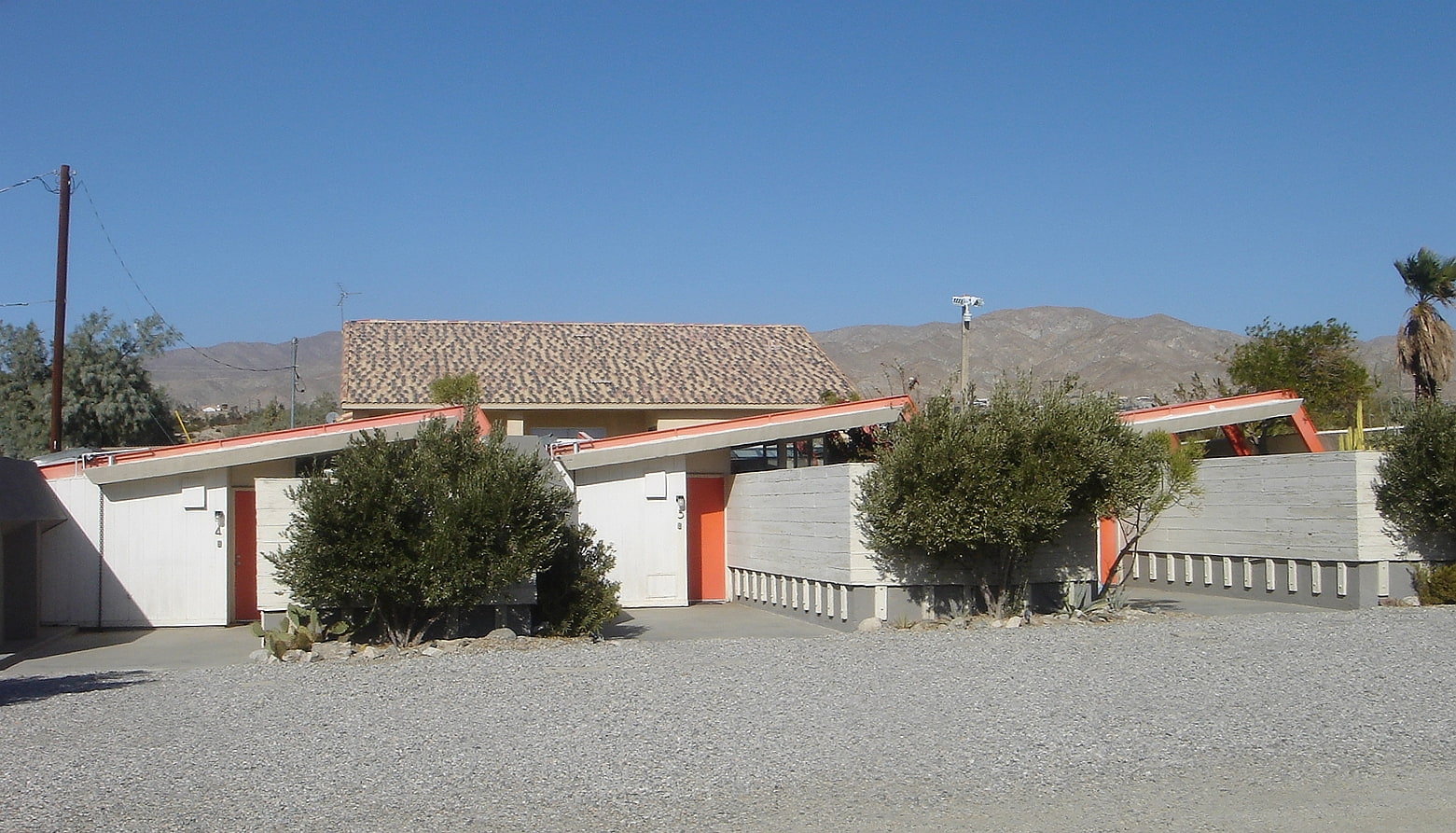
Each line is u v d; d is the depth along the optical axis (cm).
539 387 3812
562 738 991
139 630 2047
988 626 1773
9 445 4478
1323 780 838
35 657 1748
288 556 1628
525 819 763
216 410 6594
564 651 1530
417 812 783
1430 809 766
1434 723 1016
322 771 891
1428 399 2138
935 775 855
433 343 4181
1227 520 2355
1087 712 1070
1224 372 9244
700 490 2441
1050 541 1856
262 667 1465
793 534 2092
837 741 966
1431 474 1998
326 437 2097
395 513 1616
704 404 3844
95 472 2034
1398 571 2072
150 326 4850
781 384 4072
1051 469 1736
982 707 1095
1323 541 2128
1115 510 1841
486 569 1625
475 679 1299
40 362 4691
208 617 2070
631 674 1309
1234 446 2917
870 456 2094
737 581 2389
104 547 2052
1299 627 1645
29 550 1958
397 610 1666
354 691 1241
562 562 1805
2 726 1093
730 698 1157
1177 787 820
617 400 3784
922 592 1872
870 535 1836
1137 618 1855
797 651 1473
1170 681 1225
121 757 948
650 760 908
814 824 745
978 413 1800
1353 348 3897
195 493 2078
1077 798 795
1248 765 879
